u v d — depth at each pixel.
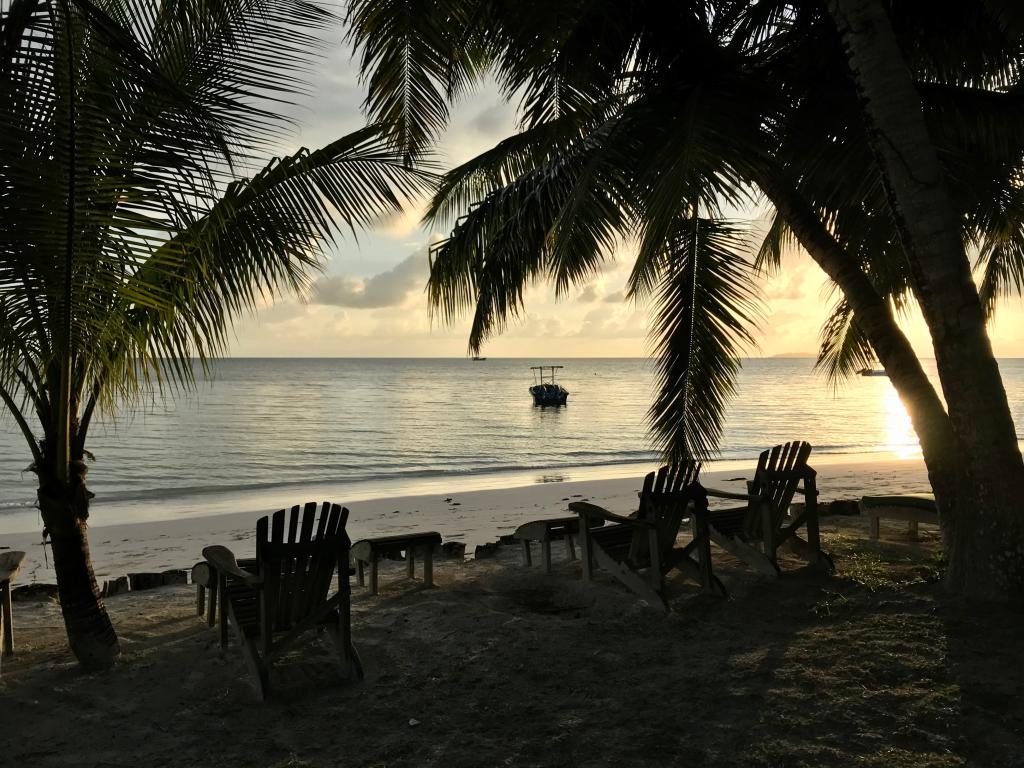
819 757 2.94
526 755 3.05
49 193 3.17
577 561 6.80
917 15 6.15
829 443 33.84
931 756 2.92
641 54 6.27
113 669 4.18
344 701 3.68
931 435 5.14
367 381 103.69
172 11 3.90
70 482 4.16
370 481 22.02
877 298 5.57
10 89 2.91
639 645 4.34
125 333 4.05
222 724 3.45
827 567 5.86
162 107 3.47
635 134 5.69
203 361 4.39
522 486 18.83
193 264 4.11
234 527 13.15
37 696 3.80
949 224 4.73
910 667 3.77
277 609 3.96
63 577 4.18
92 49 3.10
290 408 54.94
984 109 5.87
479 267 7.03
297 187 4.22
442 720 3.42
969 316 4.72
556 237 5.66
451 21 5.73
